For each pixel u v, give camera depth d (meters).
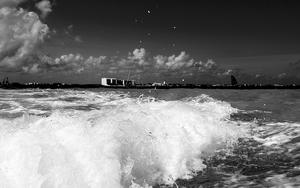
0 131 5.27
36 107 11.73
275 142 6.89
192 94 20.47
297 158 5.66
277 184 4.39
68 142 4.83
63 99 15.02
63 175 4.10
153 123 6.29
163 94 20.25
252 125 8.76
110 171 4.29
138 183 4.60
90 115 7.07
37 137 4.87
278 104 14.31
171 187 4.52
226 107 11.71
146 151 5.18
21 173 4.16
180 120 6.98
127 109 8.08
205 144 6.34
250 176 4.81
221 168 5.27
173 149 5.59
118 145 4.84
